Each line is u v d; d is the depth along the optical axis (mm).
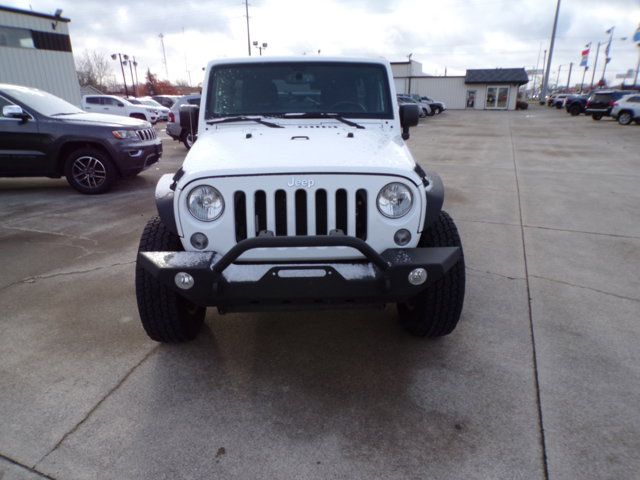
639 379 2463
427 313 2607
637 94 21328
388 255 2186
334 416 2234
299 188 2186
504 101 45062
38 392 2396
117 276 3836
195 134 3410
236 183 2180
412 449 2021
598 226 5230
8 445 2045
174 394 2396
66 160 6750
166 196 2383
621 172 8750
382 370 2590
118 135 6684
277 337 2949
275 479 1877
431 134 17469
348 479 1873
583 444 2027
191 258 2164
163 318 2586
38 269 3994
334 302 2258
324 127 3090
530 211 5891
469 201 6410
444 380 2488
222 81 3311
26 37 15500
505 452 1994
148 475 1899
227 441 2080
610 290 3555
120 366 2627
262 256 2215
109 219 5520
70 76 17188
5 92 6621
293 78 3301
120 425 2174
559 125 21875
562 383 2439
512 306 3291
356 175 2189
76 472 1911
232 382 2498
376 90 3324
